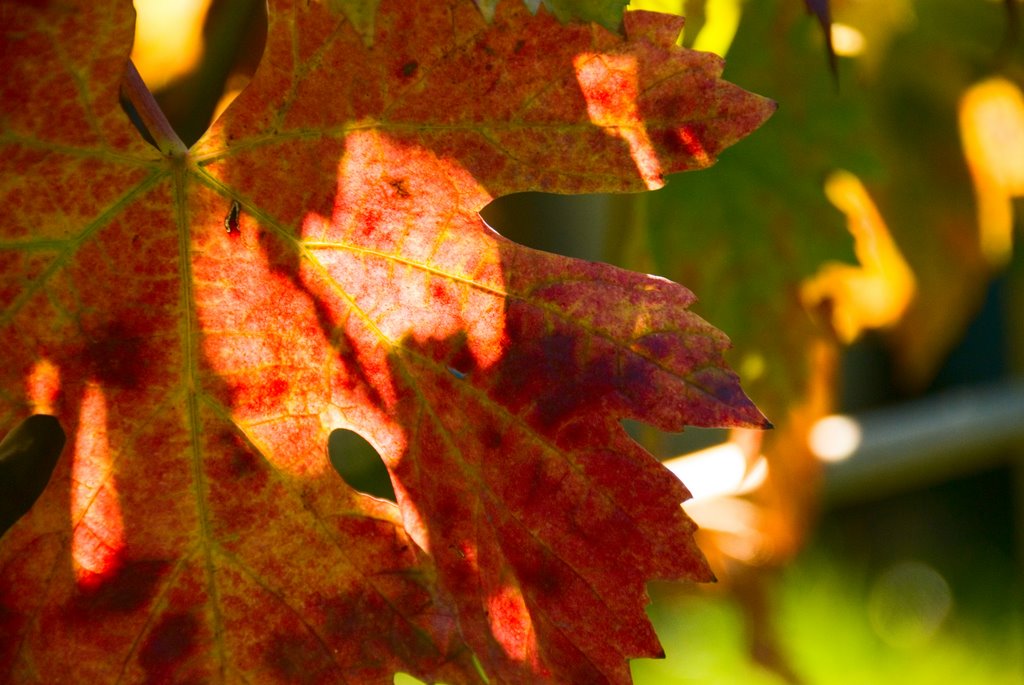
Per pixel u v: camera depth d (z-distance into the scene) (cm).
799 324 59
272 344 43
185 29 49
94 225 43
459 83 43
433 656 44
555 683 43
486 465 43
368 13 42
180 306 43
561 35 43
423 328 43
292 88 43
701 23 53
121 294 43
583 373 43
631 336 43
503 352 43
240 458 43
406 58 43
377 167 43
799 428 59
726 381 42
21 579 43
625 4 42
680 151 43
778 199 57
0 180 42
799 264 58
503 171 43
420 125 43
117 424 43
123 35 42
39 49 42
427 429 43
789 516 60
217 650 44
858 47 57
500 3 42
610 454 43
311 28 42
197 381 43
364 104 43
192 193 43
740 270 58
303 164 43
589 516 43
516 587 43
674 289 43
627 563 43
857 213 58
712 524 62
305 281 43
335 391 44
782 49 55
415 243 43
